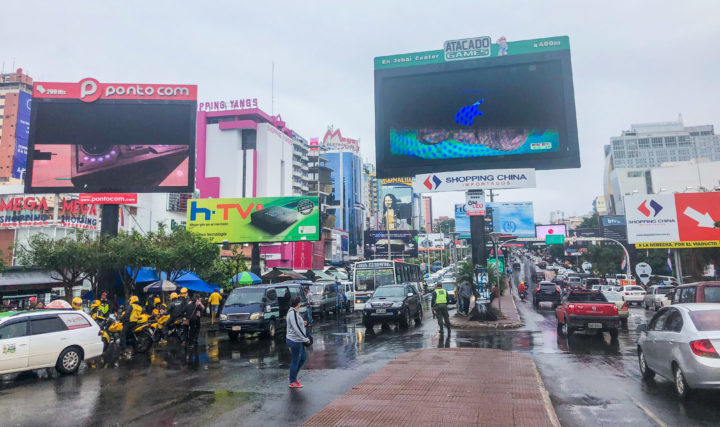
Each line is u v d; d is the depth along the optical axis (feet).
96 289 80.79
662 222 141.18
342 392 29.04
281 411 24.88
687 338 25.75
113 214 89.76
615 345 49.62
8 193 120.67
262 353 47.62
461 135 72.23
